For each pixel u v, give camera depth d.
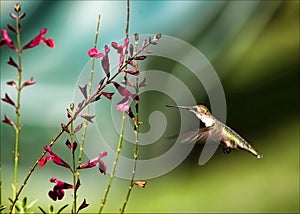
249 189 13.23
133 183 4.66
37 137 15.17
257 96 15.47
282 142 14.58
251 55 15.95
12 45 3.86
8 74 15.98
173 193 13.66
